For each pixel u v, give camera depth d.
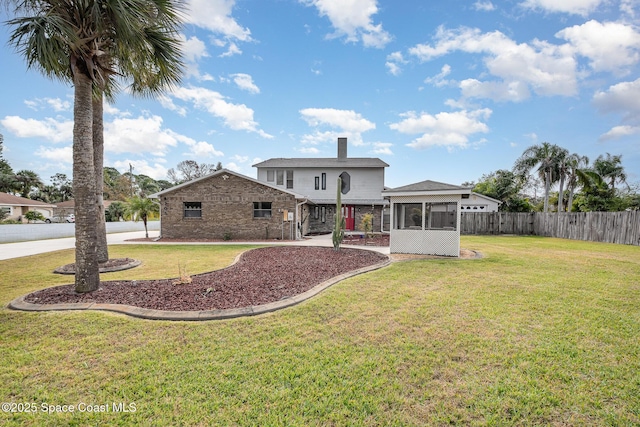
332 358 2.88
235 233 16.02
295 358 2.88
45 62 4.71
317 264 7.68
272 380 2.51
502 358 2.89
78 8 4.63
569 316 4.01
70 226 19.19
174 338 3.30
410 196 9.99
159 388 2.41
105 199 43.00
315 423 2.04
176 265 8.02
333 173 22.12
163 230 16.11
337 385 2.46
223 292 5.05
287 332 3.48
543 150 21.73
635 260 8.62
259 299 4.67
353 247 11.81
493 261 8.41
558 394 2.35
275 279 6.01
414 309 4.27
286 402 2.24
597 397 2.32
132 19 4.64
